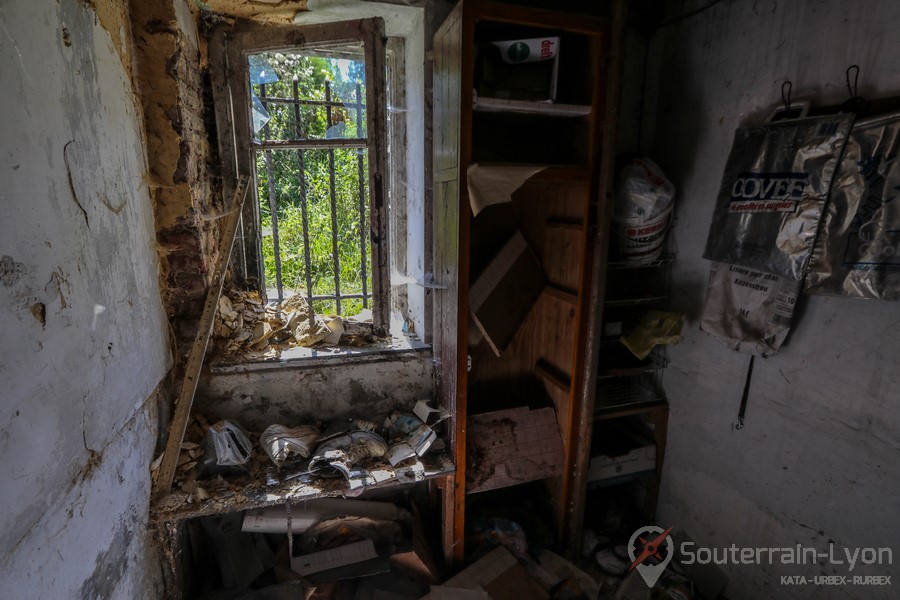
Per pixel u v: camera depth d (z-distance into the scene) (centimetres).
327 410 180
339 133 296
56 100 89
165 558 140
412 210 202
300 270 285
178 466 146
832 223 129
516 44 150
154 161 140
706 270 178
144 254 134
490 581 176
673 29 188
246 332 177
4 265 71
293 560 161
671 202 175
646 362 203
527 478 190
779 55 147
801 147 134
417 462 167
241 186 155
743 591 172
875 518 129
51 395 83
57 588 83
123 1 126
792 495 152
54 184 87
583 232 170
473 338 200
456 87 144
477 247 200
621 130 206
